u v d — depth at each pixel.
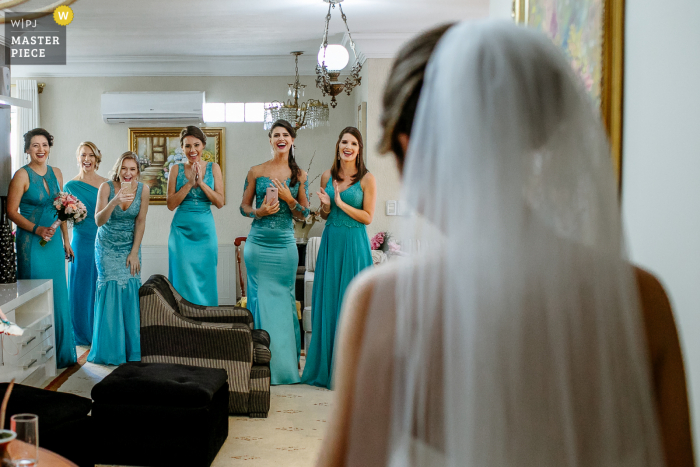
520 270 0.60
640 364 0.63
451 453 0.59
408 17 4.86
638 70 1.36
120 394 2.90
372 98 5.69
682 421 0.66
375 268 0.68
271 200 4.17
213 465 3.03
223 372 3.28
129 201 4.66
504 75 0.62
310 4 4.51
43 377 4.34
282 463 3.07
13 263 4.30
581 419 0.61
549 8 1.84
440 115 0.63
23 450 1.51
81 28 5.34
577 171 0.63
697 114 1.11
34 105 6.91
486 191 0.61
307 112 6.14
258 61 6.98
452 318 0.60
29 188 4.49
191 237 4.85
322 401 4.02
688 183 1.14
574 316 0.61
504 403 0.59
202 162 4.91
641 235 1.35
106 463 2.91
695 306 1.12
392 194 5.67
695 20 1.11
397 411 0.62
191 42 6.02
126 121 6.97
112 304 4.78
